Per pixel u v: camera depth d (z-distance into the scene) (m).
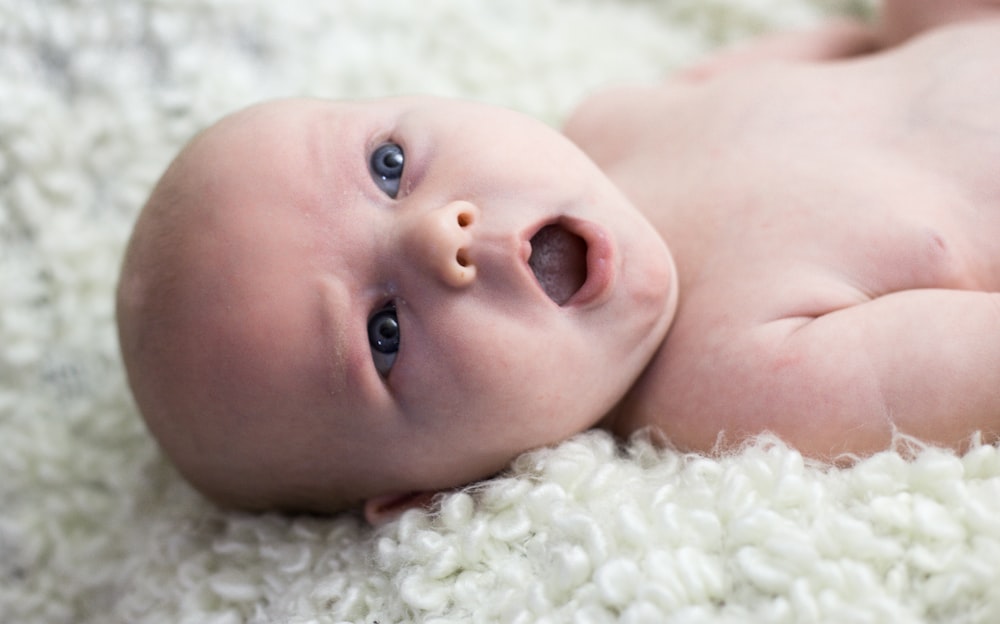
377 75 1.57
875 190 1.08
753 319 1.06
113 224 1.43
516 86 1.61
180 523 1.21
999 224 1.05
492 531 0.97
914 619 0.79
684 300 1.11
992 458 0.90
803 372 1.00
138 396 1.13
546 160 1.03
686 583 0.83
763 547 0.84
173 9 1.49
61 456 1.36
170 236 1.06
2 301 1.36
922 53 1.20
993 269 1.05
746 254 1.10
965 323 0.96
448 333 0.97
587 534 0.90
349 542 1.09
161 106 1.46
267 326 1.01
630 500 0.94
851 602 0.79
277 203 1.02
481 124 1.05
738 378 1.04
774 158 1.16
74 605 1.31
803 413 0.99
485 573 0.95
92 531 1.35
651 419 1.09
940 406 0.95
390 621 0.97
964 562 0.81
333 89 1.54
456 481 1.06
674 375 1.08
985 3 1.27
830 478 0.92
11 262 1.39
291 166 1.04
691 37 1.79
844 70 1.23
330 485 1.10
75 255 1.41
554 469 0.99
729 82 1.28
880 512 0.85
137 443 1.38
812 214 1.09
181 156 1.12
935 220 1.05
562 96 1.61
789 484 0.89
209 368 1.04
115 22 1.46
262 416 1.04
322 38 1.57
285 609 1.03
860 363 0.98
